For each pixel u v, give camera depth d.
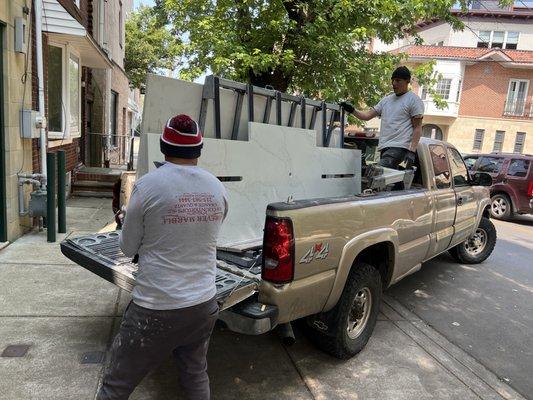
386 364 3.80
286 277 2.88
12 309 4.09
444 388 3.53
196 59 8.59
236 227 3.59
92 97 13.56
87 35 7.70
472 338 4.51
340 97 8.35
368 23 8.13
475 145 29.80
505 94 28.91
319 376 3.52
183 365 2.50
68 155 9.52
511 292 5.98
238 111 3.80
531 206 12.02
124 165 16.62
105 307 4.26
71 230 6.80
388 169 4.62
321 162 4.43
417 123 4.88
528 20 29.44
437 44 31.47
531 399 3.52
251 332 2.76
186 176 2.29
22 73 6.03
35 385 3.04
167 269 2.24
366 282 3.71
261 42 8.34
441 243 5.38
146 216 2.20
